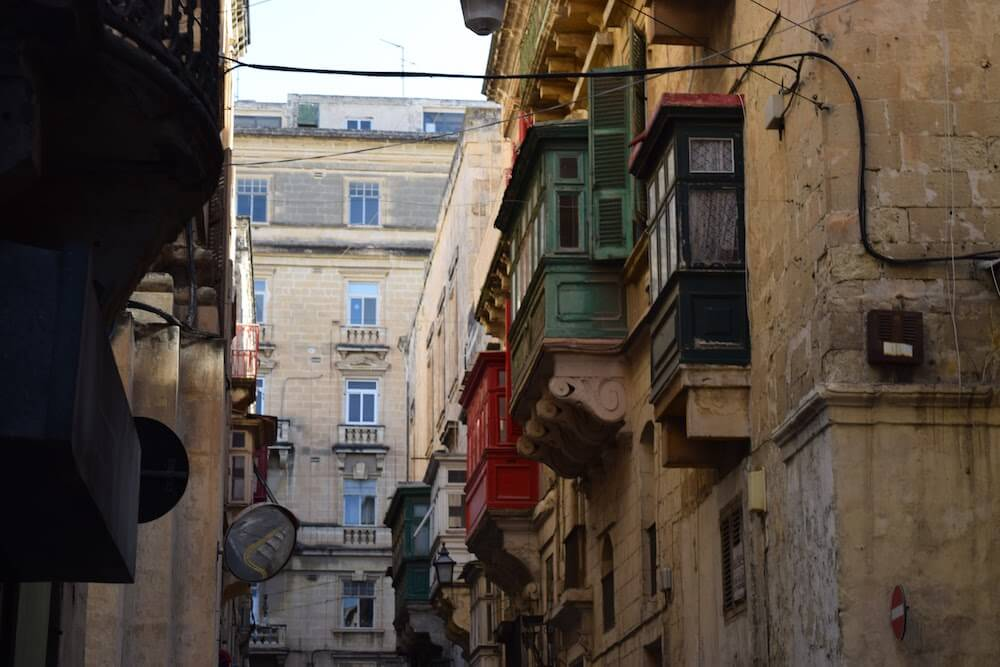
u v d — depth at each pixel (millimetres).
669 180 16594
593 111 20891
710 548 17031
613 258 20484
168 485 11180
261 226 60188
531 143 21203
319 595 57500
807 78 14086
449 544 39688
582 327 20625
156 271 16906
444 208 44250
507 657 31406
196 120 8688
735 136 16359
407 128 67500
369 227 60625
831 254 13477
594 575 23500
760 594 15133
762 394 15359
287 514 20938
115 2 8102
